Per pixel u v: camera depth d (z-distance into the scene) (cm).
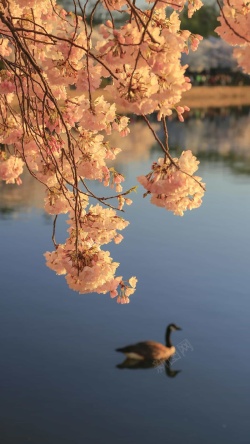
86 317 1392
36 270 1625
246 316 1398
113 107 460
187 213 2223
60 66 422
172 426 1025
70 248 493
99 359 1231
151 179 395
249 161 3331
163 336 1323
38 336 1300
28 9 523
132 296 1504
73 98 493
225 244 1873
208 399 1105
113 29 322
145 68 341
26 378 1148
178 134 4534
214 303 1466
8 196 2409
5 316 1374
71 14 440
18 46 440
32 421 1020
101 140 502
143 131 4700
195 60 9175
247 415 1052
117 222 485
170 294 1512
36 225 2009
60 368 1189
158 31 322
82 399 1094
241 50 335
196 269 1667
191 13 420
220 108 7106
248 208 2300
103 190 2553
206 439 987
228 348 1271
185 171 396
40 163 519
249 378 1167
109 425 1022
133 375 1182
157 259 1748
